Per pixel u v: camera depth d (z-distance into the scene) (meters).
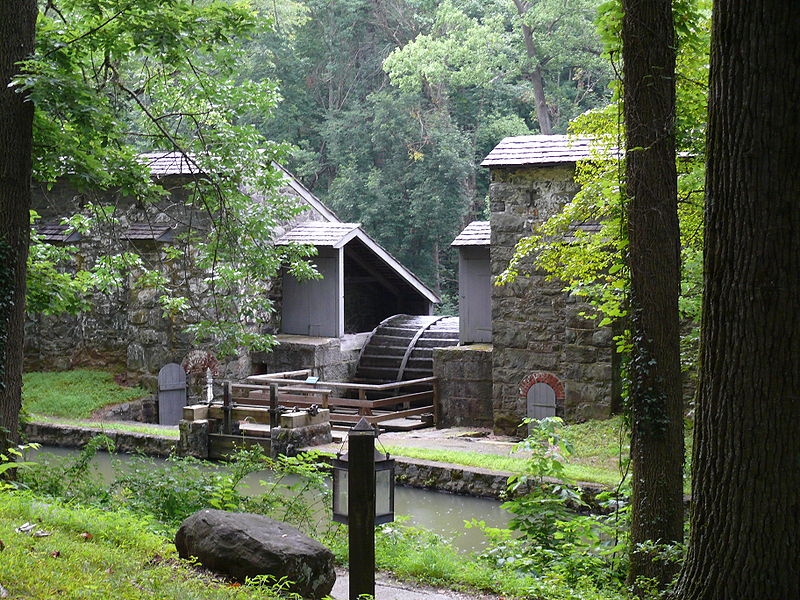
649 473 8.44
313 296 23.83
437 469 15.11
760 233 5.43
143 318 22.88
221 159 13.69
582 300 18.73
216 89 13.44
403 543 9.13
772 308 5.43
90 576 5.73
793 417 5.44
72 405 21.50
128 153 12.70
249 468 10.34
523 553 8.99
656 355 8.46
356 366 24.06
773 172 5.39
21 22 10.65
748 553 5.50
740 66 5.45
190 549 6.83
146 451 18.27
